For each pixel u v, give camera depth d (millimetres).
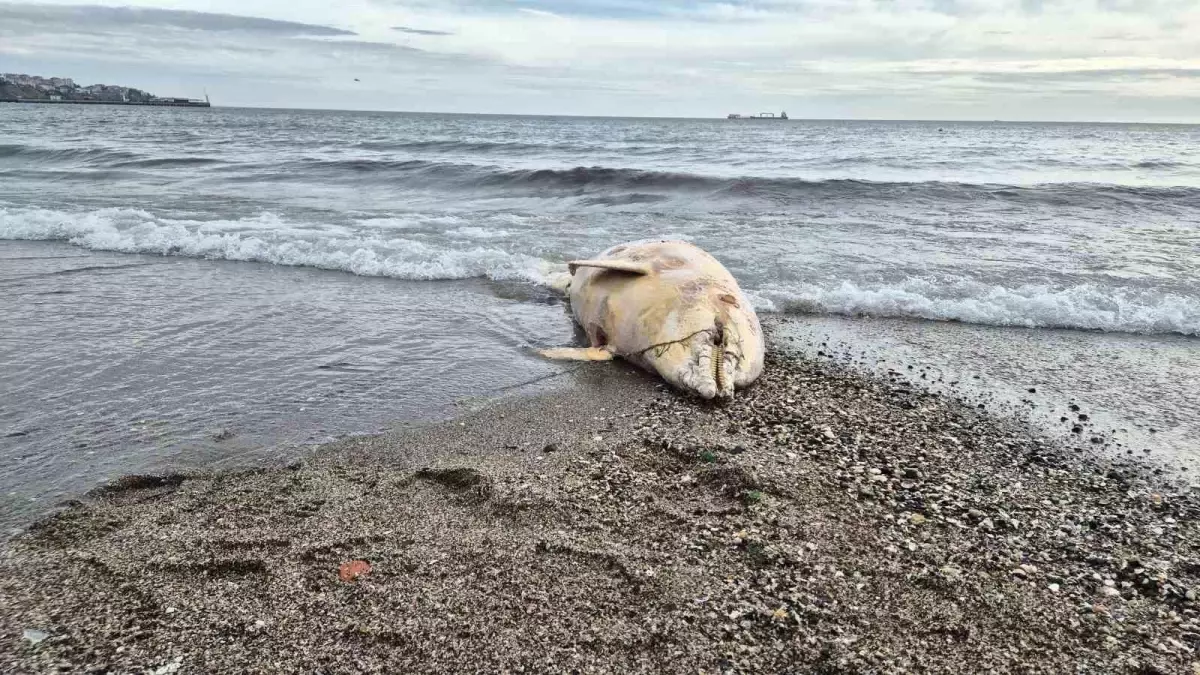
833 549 1984
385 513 2080
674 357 2990
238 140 16375
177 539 1936
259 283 4293
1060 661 1630
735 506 2162
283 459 2367
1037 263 5004
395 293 4215
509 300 4148
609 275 3441
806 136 24969
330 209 6777
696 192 8234
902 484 2352
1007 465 2527
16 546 1895
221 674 1501
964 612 1774
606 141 19094
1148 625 1759
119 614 1663
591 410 2797
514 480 2262
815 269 4832
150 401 2725
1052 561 1986
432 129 27109
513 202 7633
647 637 1646
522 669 1543
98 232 5246
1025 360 3512
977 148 17484
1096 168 11922
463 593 1771
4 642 1562
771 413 2848
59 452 2350
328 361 3168
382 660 1557
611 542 1977
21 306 3697
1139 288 4418
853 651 1627
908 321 4043
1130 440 2744
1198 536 2135
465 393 2914
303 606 1708
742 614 1731
